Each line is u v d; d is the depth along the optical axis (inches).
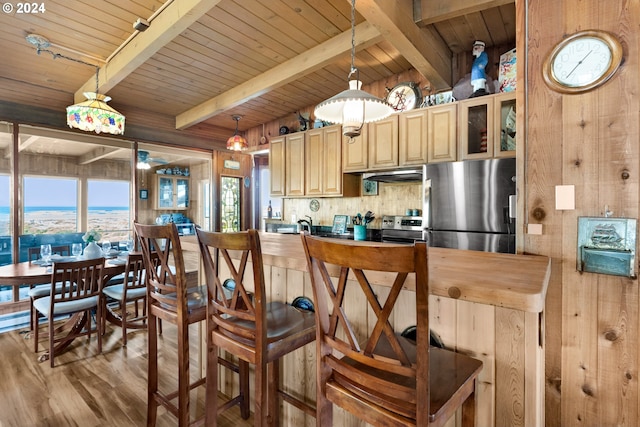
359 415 36.5
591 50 50.2
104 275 112.9
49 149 162.1
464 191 104.1
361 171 138.9
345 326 36.8
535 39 55.1
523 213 56.8
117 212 174.2
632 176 47.6
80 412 74.2
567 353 52.6
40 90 137.0
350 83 73.7
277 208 212.2
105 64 116.0
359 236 145.2
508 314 41.8
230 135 209.9
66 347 109.1
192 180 218.8
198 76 131.3
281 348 49.8
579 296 51.8
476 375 40.3
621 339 48.5
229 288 76.9
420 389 31.1
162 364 98.0
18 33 97.4
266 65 122.9
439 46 110.2
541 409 44.2
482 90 107.7
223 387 82.6
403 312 50.4
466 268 45.1
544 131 54.5
